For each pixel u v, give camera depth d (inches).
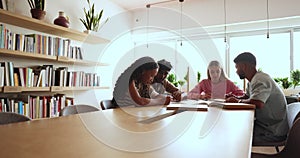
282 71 151.5
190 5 159.5
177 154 21.0
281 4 133.3
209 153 21.3
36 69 94.9
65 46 106.2
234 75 163.8
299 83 136.3
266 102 65.7
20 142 25.4
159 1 160.4
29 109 88.0
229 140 26.4
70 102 106.8
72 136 28.4
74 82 108.2
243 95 89.6
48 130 32.5
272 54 154.4
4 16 80.7
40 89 92.1
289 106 62.8
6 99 80.5
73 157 20.0
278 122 64.8
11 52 81.0
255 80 69.2
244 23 145.6
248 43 161.8
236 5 145.3
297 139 39.6
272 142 63.1
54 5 111.4
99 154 20.9
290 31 148.9
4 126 35.7
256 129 66.2
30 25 93.5
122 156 20.3
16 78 84.0
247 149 22.7
